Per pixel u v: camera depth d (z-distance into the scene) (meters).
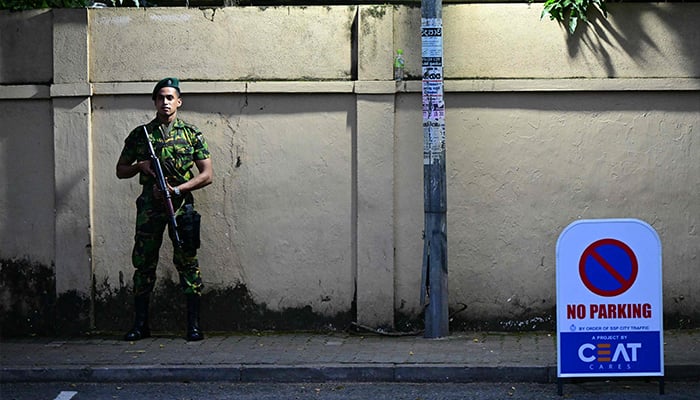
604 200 9.51
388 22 9.45
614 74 9.43
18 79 9.68
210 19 9.59
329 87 9.50
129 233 9.70
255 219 9.66
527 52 9.44
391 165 9.49
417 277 9.56
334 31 9.54
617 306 7.61
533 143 9.50
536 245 9.55
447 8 9.47
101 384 8.24
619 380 8.10
